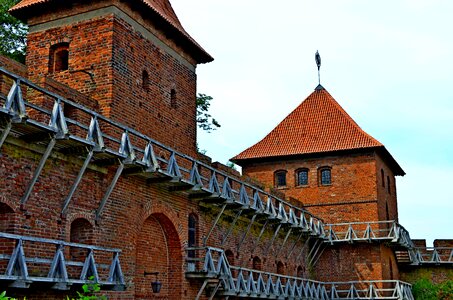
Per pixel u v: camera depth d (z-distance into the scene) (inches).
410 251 1471.5
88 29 765.9
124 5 780.0
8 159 559.5
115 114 734.5
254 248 1077.8
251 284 950.4
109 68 740.7
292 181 1445.6
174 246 834.2
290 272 1233.4
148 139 703.7
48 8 791.1
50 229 601.6
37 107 551.5
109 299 669.9
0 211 564.7
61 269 541.3
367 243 1344.7
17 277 491.8
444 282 1486.2
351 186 1397.6
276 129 1533.0
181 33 878.4
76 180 609.6
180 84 900.0
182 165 877.8
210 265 826.8
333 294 1302.9
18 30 1209.4
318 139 1460.4
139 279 761.0
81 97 705.0
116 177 660.7
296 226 1162.6
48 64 781.9
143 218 751.1
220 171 965.8
